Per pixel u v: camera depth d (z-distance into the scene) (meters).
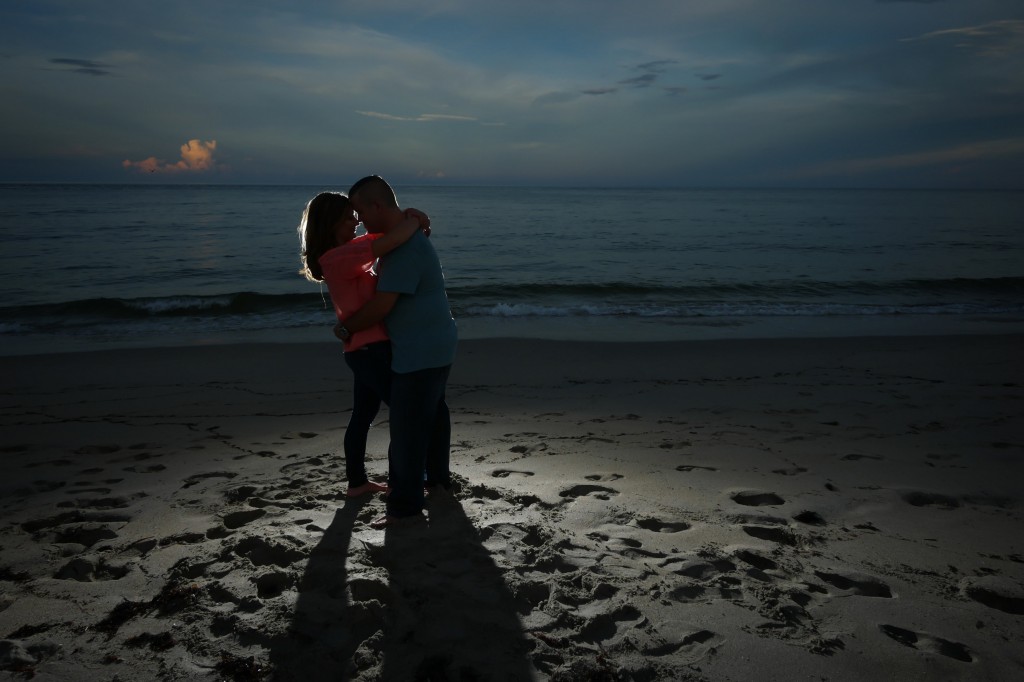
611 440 4.44
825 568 2.57
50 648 2.05
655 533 2.88
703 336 9.87
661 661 1.97
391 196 2.86
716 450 4.20
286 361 7.64
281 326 10.63
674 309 12.36
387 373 3.02
